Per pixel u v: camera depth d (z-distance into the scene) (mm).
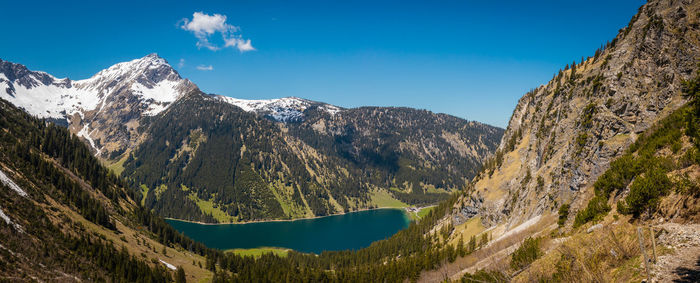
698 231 23656
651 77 71000
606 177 46781
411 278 98062
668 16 73250
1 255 74938
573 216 61094
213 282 117062
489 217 128625
